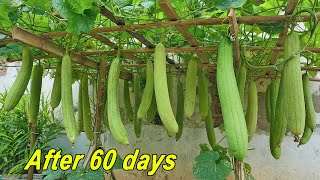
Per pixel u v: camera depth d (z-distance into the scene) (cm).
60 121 494
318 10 253
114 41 360
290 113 197
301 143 282
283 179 419
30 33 240
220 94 190
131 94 467
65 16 204
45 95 512
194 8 244
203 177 286
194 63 264
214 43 317
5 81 541
